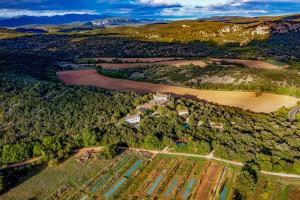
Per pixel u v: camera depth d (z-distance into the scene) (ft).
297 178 285.64
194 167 310.86
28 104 401.90
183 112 408.46
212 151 333.83
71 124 377.09
